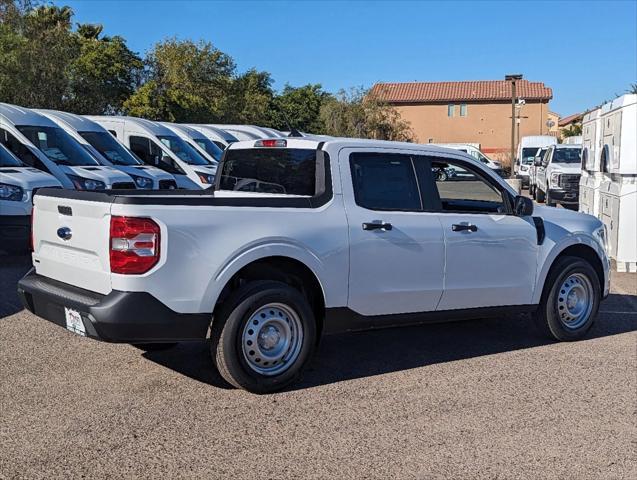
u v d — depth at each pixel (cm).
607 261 755
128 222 484
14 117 1312
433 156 639
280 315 545
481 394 563
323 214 563
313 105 6125
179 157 1677
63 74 2952
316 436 473
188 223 501
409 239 599
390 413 517
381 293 590
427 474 424
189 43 4050
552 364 649
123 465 423
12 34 2827
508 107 6288
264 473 419
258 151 644
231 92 4281
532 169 2986
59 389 546
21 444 447
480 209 675
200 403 525
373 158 603
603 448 468
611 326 800
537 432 491
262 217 534
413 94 6512
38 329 714
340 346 693
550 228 702
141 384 561
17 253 1176
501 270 662
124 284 486
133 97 3625
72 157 1343
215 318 531
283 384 550
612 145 1195
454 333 754
